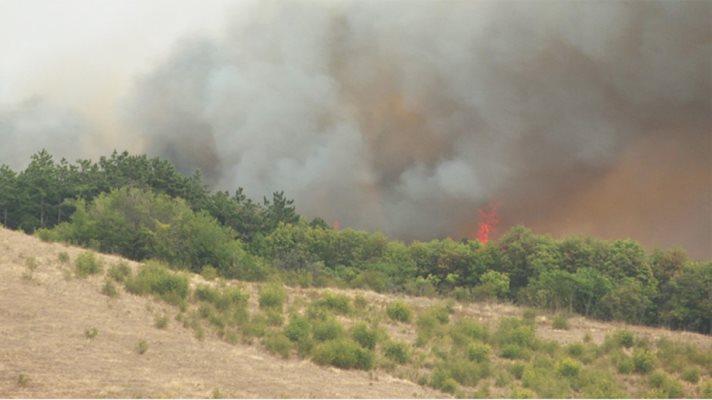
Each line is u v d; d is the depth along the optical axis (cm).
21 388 1423
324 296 3114
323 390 1800
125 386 1536
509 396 2086
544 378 2309
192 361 1859
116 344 1853
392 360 2297
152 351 1867
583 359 2784
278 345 2144
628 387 2522
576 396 2236
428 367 2338
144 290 2422
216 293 2584
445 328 2970
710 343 3584
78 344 1784
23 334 1772
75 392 1447
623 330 3341
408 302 3772
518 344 2848
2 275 2231
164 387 1578
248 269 3856
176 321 2214
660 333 3875
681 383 2595
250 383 1755
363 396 1803
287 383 1816
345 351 2147
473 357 2531
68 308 2062
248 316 2464
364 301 3250
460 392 2038
